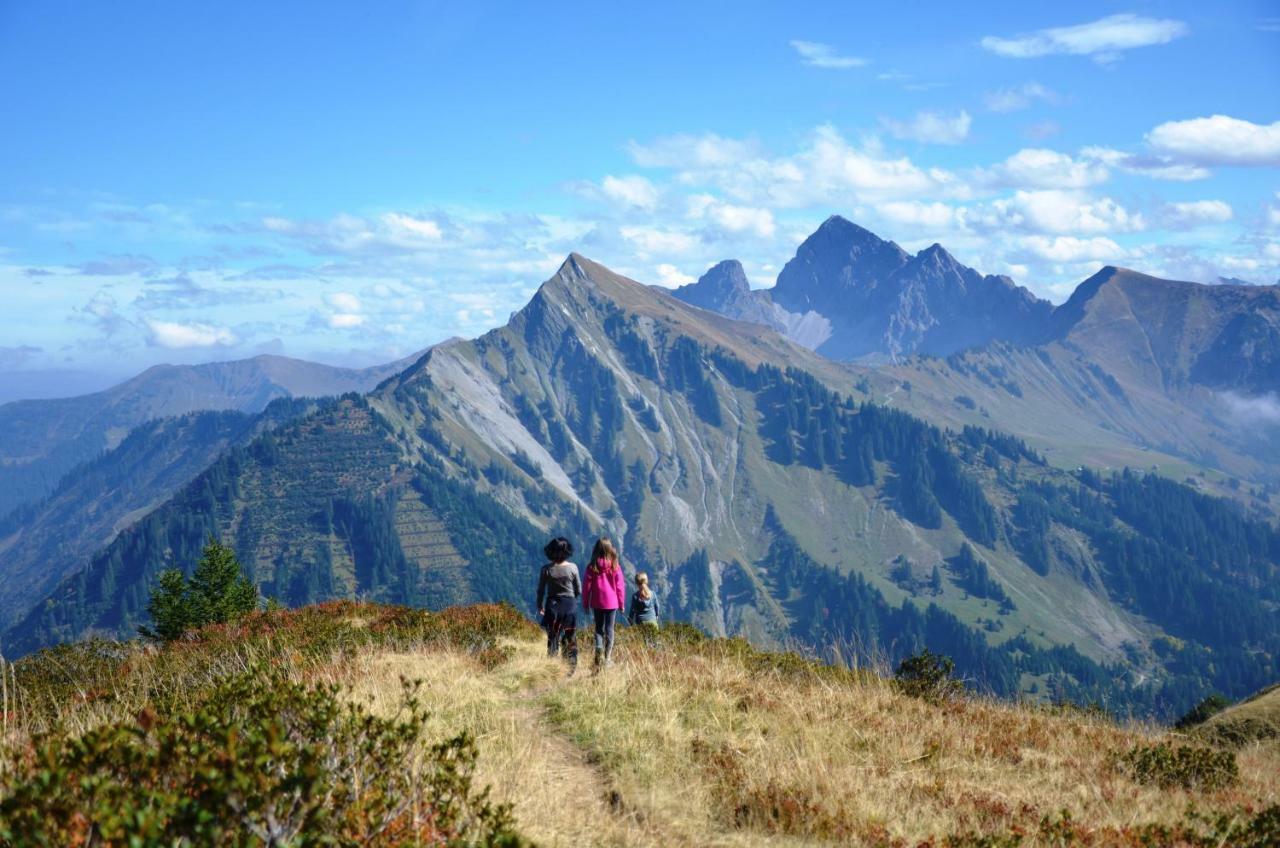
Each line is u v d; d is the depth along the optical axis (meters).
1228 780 10.28
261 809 3.67
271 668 10.91
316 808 3.82
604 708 10.02
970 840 6.80
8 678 12.56
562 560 12.88
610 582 12.50
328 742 5.02
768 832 6.96
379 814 4.24
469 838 4.85
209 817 3.43
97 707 9.55
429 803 4.89
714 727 9.61
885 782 8.45
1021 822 7.66
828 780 8.05
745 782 7.92
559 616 12.59
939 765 9.44
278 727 3.98
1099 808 8.48
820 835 6.92
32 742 4.72
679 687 11.09
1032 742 11.28
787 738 9.45
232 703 5.84
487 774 7.25
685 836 6.68
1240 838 7.47
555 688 11.38
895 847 6.80
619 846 6.24
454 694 10.44
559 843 6.02
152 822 3.21
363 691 9.72
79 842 3.34
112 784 3.69
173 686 10.99
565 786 7.55
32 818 3.33
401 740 5.25
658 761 8.30
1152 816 8.37
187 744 4.09
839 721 10.48
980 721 12.09
